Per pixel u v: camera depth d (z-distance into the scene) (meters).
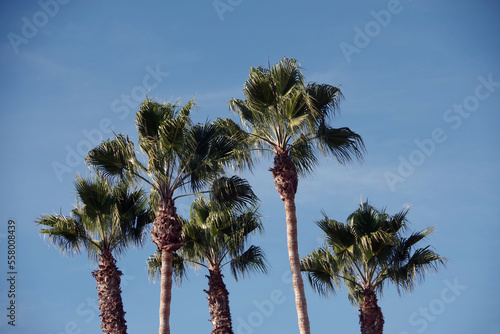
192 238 22.84
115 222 20.52
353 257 20.64
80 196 19.88
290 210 16.42
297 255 16.23
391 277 20.91
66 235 20.31
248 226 23.30
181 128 16.77
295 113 16.34
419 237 20.75
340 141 16.58
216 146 17.41
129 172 17.67
